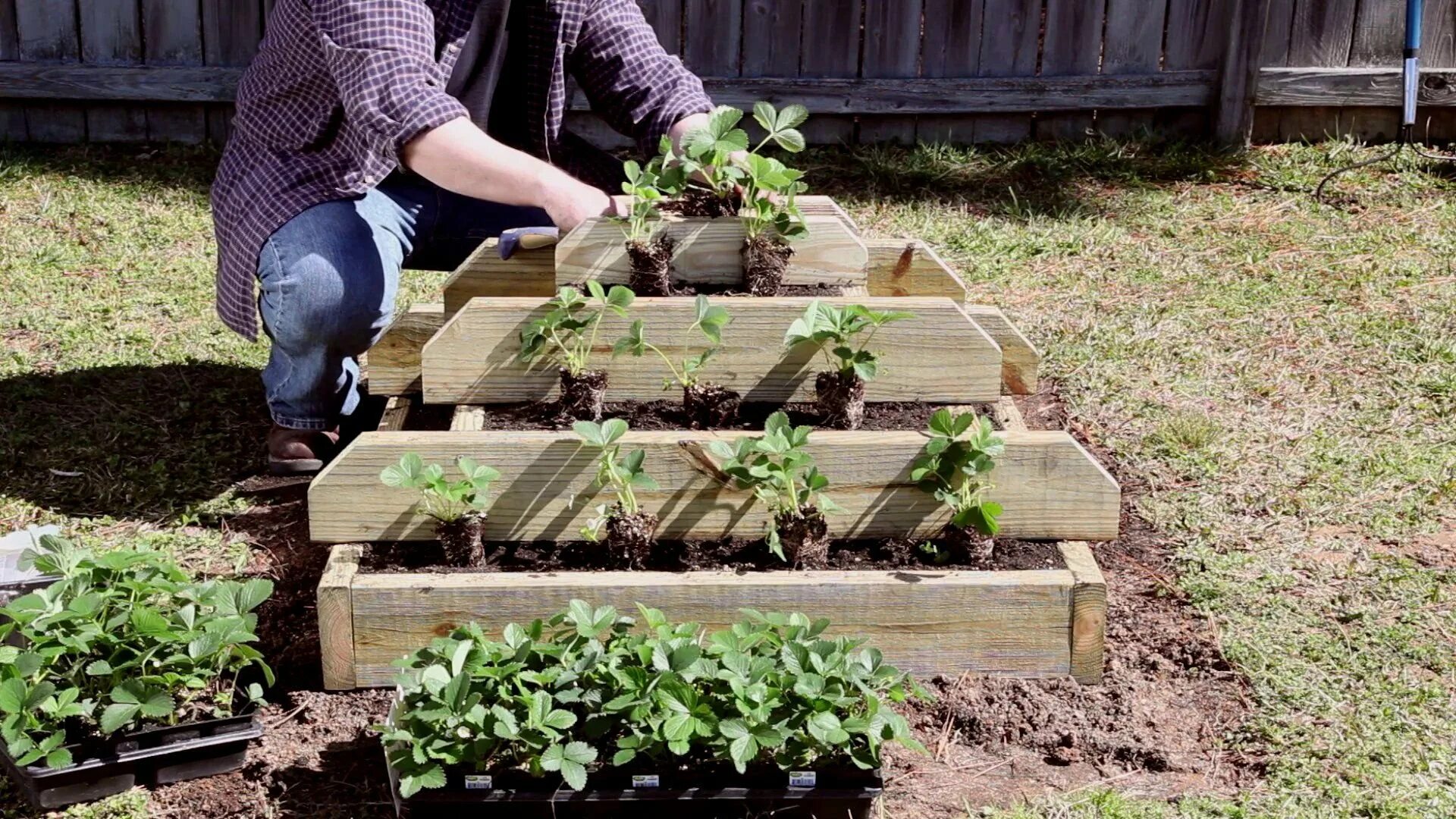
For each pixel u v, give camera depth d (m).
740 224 3.14
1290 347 4.39
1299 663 2.78
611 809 2.26
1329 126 6.36
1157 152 6.35
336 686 2.65
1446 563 3.17
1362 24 6.19
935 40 6.30
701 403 2.94
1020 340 3.41
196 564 3.13
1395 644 2.84
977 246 5.31
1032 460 2.75
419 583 2.60
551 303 2.97
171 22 6.09
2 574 2.76
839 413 2.93
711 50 6.28
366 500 2.72
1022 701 2.63
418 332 3.58
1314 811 2.35
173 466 3.59
